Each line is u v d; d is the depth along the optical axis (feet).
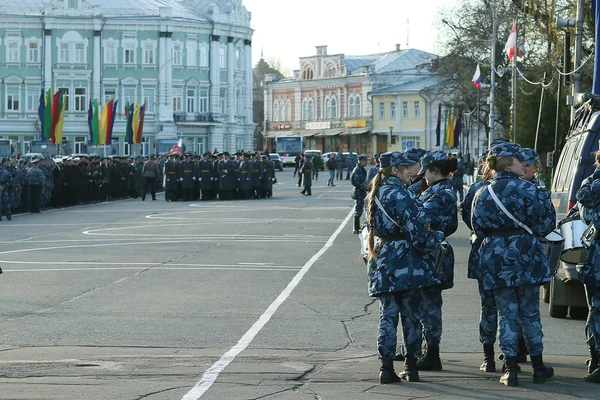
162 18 462.60
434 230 40.22
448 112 343.05
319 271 81.46
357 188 119.55
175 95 471.21
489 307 42.57
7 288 69.97
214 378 40.24
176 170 219.00
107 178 217.36
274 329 53.26
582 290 56.95
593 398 37.24
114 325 54.34
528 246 39.70
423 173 43.29
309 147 579.07
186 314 58.34
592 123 57.47
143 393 37.35
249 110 509.76
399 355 44.98
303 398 36.86
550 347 49.42
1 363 43.57
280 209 181.16
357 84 543.39
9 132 452.76
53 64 454.81
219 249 100.94
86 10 454.81
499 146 40.50
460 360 45.65
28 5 456.86
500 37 303.27
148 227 134.10
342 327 54.13
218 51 480.23
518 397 37.32
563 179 64.75
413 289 39.70
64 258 91.35
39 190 170.40
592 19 127.65
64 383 39.24
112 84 462.60
